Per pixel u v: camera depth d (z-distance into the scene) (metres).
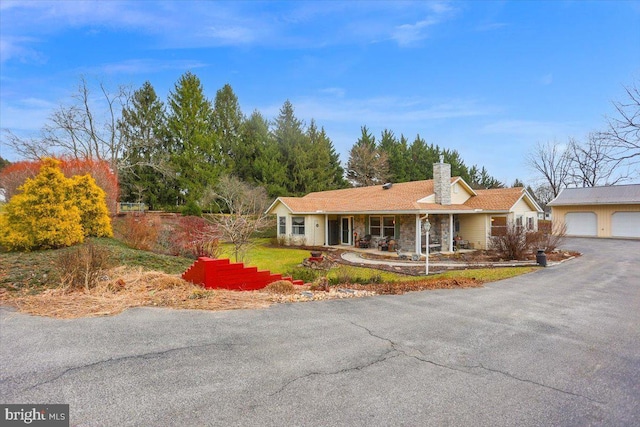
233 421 2.71
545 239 16.33
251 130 32.41
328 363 3.87
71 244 10.27
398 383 3.45
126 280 7.20
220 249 14.67
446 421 2.81
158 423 2.66
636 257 15.23
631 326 5.56
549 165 37.19
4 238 9.39
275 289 7.48
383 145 44.09
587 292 8.35
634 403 3.17
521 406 3.07
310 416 2.82
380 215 19.38
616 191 26.06
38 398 2.95
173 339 4.40
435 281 9.67
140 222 13.48
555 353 4.36
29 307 5.49
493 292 8.24
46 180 10.03
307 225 21.59
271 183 30.39
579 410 3.03
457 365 3.93
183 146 28.89
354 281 9.58
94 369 3.51
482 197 20.17
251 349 4.19
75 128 24.17
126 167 26.55
